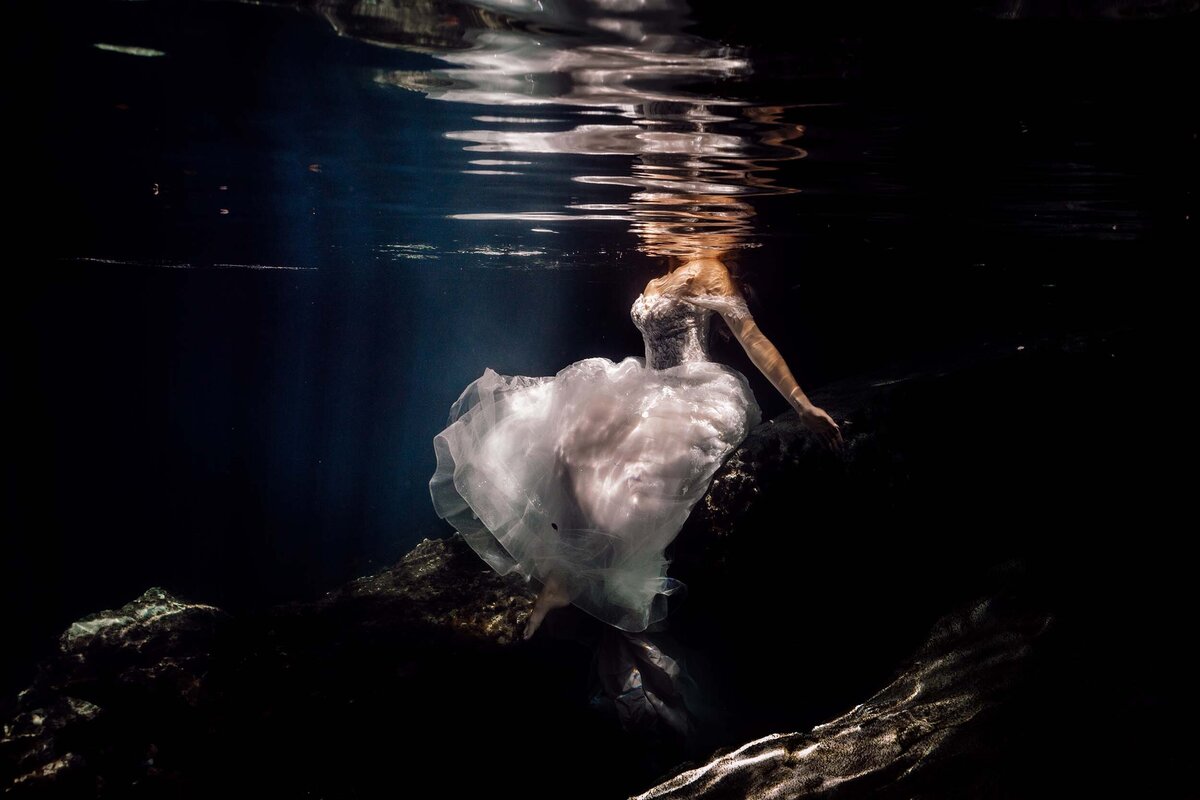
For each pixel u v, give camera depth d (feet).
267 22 10.49
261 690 17.57
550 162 19.45
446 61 11.92
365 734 16.42
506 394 17.85
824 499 18.69
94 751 15.76
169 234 33.91
